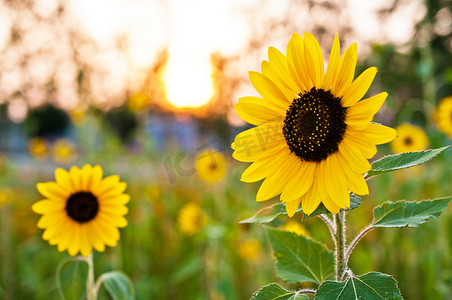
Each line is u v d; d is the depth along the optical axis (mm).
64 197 2916
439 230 4594
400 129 6074
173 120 11867
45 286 4762
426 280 4410
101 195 2934
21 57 17688
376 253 4887
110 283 2600
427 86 6156
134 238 5574
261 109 1709
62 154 10539
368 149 1437
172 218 7059
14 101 17797
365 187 1421
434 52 17812
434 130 5273
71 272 2768
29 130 11633
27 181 10344
